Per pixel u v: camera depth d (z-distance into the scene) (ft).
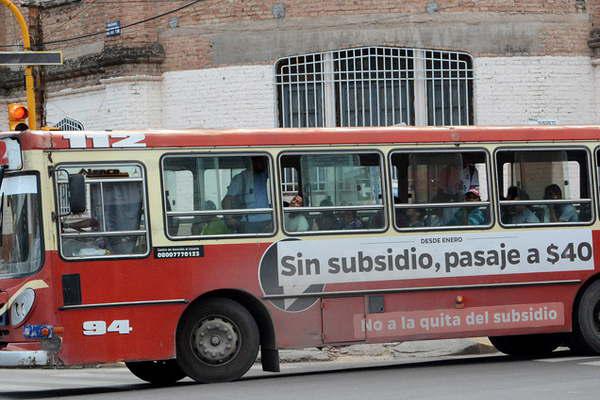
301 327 68.28
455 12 112.57
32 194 64.28
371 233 69.82
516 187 73.26
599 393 55.57
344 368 77.56
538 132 73.77
